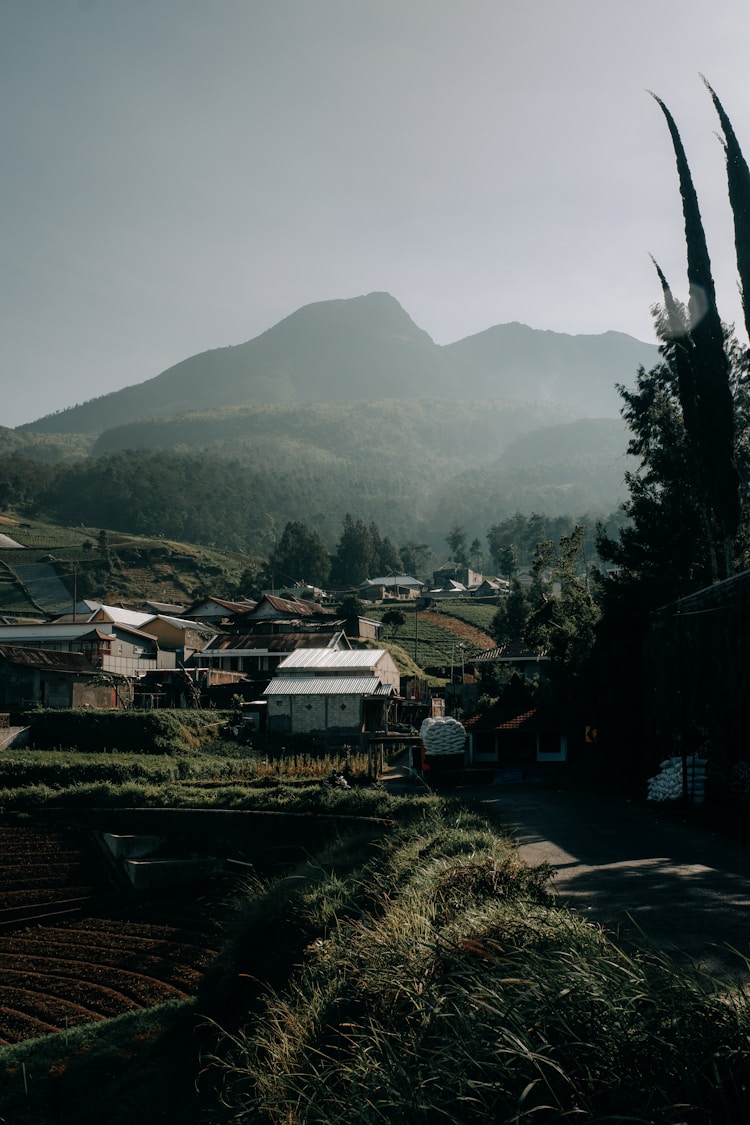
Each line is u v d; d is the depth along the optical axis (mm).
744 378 40812
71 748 47969
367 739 53156
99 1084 15359
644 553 43094
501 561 181375
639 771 30391
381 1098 4801
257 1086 7242
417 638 113938
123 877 31469
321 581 186375
